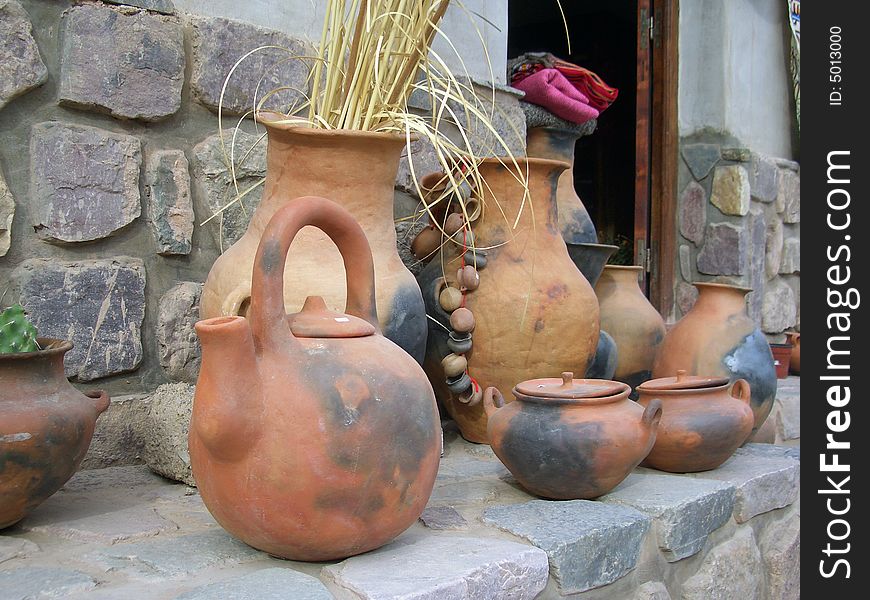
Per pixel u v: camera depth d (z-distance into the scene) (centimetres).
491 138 255
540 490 171
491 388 188
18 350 133
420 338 172
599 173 534
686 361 228
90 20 178
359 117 171
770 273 415
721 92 384
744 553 195
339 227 133
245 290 139
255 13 207
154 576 121
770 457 223
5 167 170
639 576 163
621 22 539
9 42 168
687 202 392
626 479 190
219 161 200
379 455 120
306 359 120
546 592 141
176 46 191
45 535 139
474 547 137
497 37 265
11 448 125
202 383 115
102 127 183
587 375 233
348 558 129
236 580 116
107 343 182
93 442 181
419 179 242
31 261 174
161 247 190
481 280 204
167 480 175
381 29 168
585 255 231
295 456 116
